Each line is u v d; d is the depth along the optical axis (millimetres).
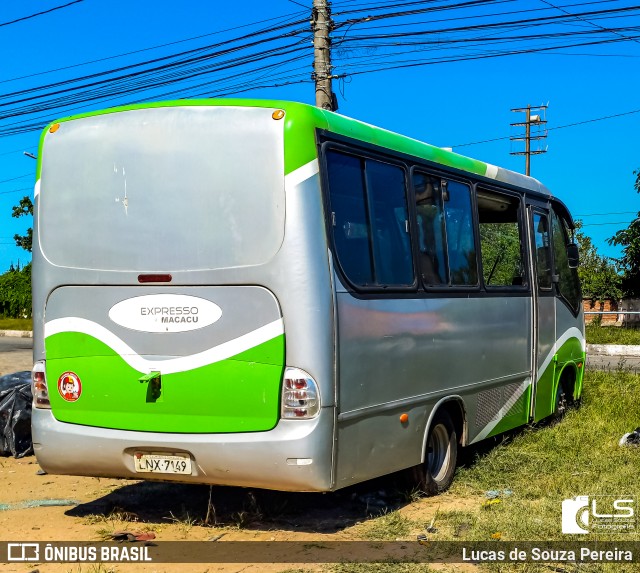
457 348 7070
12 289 46969
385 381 6008
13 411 8586
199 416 5488
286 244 5328
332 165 5691
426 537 5668
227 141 5527
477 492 6926
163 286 5602
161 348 5594
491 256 7945
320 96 15492
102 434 5727
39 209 6098
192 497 6715
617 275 37594
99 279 5785
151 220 5672
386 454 6035
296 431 5277
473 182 7668
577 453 7996
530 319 8664
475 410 7438
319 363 5316
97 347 5785
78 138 5980
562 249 9859
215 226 5496
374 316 5895
